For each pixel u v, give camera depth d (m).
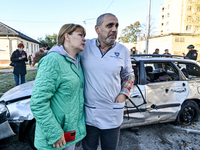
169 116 2.95
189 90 3.09
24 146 2.48
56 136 1.16
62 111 1.23
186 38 22.77
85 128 1.49
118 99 1.52
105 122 1.51
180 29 39.31
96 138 1.64
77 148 2.46
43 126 1.13
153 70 3.11
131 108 2.58
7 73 12.66
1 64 23.72
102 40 1.46
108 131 1.54
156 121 2.87
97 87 1.45
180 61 3.18
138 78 2.71
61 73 1.17
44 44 4.86
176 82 3.00
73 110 1.29
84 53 1.50
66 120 1.25
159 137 2.83
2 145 2.21
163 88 2.85
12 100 2.32
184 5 37.84
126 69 1.63
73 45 1.28
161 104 2.84
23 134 2.18
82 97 1.42
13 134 2.05
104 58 1.44
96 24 1.50
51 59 1.14
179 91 3.00
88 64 1.46
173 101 2.95
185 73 3.20
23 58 5.38
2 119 2.00
